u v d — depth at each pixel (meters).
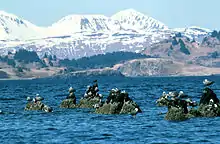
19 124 153.62
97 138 123.94
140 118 161.62
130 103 176.88
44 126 147.75
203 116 159.50
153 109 194.75
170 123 147.12
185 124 144.12
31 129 141.75
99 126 144.88
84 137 125.69
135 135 127.19
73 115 175.25
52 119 164.75
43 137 126.94
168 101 158.38
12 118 170.38
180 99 158.38
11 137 127.75
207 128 135.88
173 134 127.50
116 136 126.31
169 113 155.88
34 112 189.75
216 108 160.00
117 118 162.75
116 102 177.00
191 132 129.88
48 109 191.00
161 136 124.88
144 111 185.50
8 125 151.62
